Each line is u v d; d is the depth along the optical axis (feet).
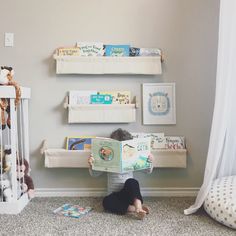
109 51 7.16
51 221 5.88
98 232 5.42
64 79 7.29
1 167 6.32
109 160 6.45
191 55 7.26
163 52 7.27
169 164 7.16
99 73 7.09
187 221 5.88
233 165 6.57
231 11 5.83
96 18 7.22
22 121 6.99
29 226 5.66
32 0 7.16
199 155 7.37
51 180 7.41
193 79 7.29
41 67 7.27
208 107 7.31
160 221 5.88
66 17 7.20
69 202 6.96
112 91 7.27
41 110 7.33
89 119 7.12
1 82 6.07
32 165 7.37
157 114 7.32
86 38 7.24
